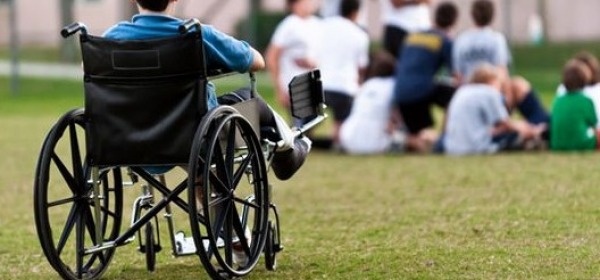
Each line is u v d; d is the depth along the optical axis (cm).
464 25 5316
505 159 2250
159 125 1059
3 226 1593
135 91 1059
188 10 6094
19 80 4656
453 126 2406
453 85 2522
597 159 2181
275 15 5269
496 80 2406
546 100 3638
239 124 1088
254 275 1173
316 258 1273
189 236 1406
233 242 1155
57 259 1090
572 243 1310
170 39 1045
